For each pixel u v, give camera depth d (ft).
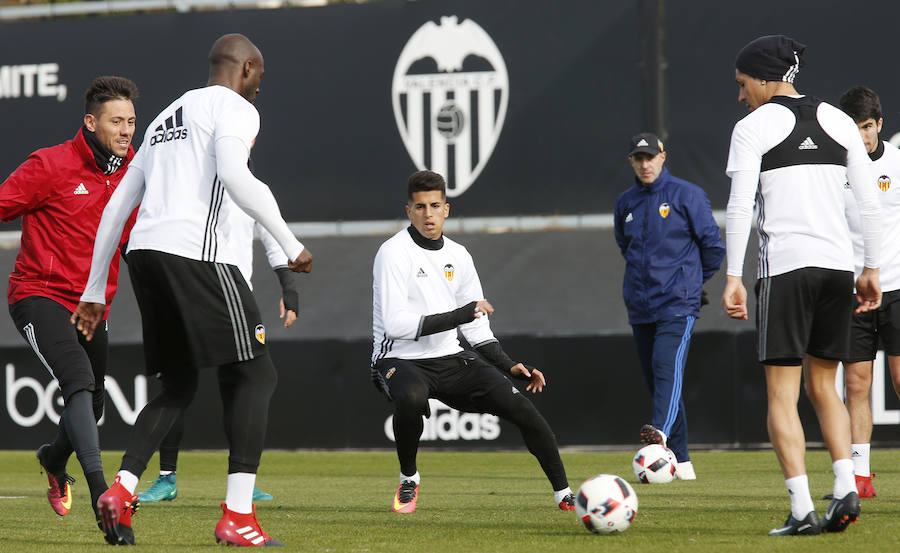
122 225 43.62
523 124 143.84
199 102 41.75
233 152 39.78
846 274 44.50
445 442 124.36
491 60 144.97
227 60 43.68
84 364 48.16
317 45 150.20
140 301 41.55
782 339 44.09
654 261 80.64
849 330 45.55
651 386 85.25
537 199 143.13
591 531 45.14
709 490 68.69
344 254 144.77
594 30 142.82
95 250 43.65
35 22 155.74
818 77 135.33
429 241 58.80
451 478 85.76
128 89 52.80
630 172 141.28
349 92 148.77
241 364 42.22
